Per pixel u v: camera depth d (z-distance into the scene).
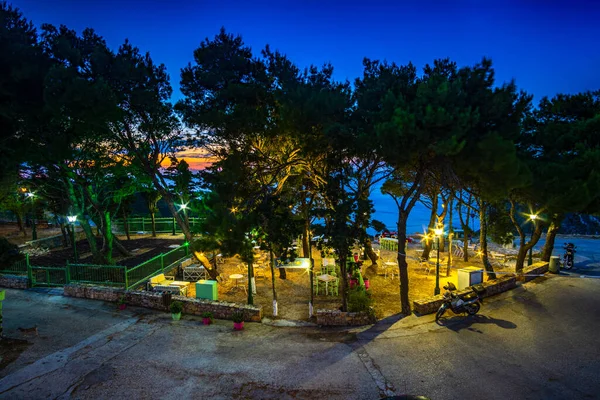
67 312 14.32
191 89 15.03
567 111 15.09
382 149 11.25
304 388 9.18
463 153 10.38
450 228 19.80
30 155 13.47
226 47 14.41
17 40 10.41
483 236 18.41
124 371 9.99
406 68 12.69
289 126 11.48
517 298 15.32
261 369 10.10
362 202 12.00
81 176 20.36
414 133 9.73
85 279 17.17
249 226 11.47
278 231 12.11
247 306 13.82
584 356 10.55
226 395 8.91
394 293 16.89
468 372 9.81
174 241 29.20
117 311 14.46
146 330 12.73
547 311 13.92
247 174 13.51
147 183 22.75
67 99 10.27
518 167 9.45
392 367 10.12
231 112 13.30
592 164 10.20
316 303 15.75
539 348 11.08
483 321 13.10
